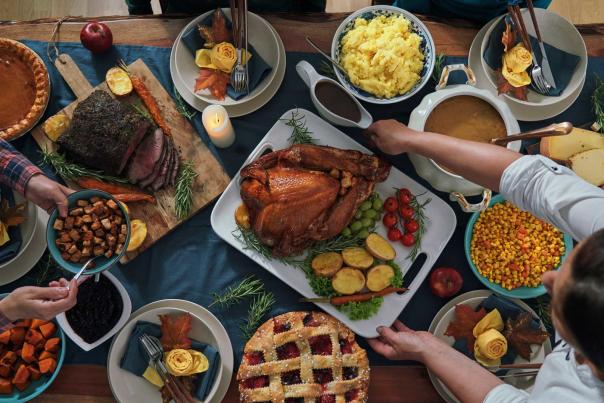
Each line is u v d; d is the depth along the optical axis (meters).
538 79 1.65
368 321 1.66
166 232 1.68
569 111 1.72
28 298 1.46
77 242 1.55
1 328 1.50
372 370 1.66
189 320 1.62
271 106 1.73
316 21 1.73
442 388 1.64
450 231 1.69
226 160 1.72
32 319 1.58
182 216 1.68
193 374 1.63
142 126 1.64
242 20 1.62
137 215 1.68
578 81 1.66
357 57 1.63
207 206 1.71
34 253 1.65
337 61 1.66
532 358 1.63
